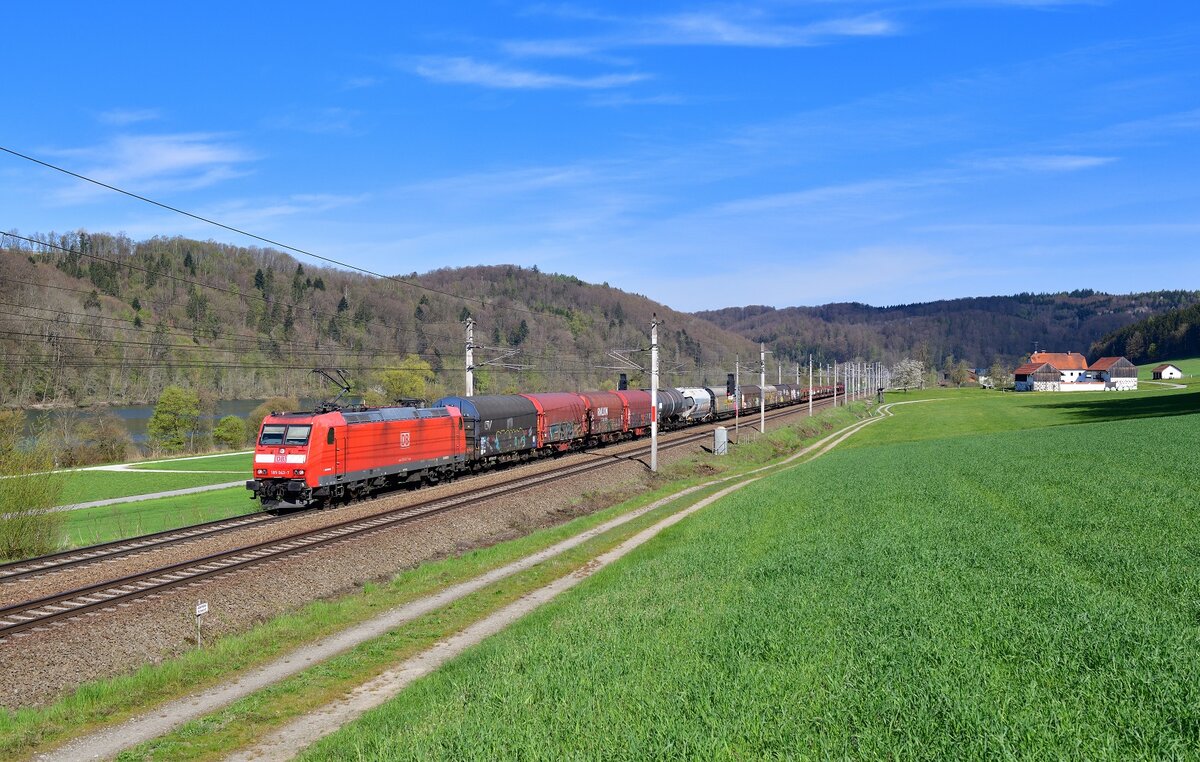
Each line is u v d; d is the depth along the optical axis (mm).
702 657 14523
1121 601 15875
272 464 35219
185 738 14742
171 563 25172
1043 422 93750
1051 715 10359
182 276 162625
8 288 107938
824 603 17281
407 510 35250
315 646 20453
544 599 24688
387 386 95250
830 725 10773
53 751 14242
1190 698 10602
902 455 56562
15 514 32188
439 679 16766
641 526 37812
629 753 10398
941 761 9414
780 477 50906
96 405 101500
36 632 18547
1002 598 16531
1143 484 31797
